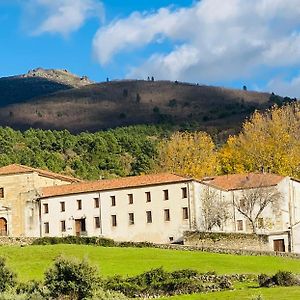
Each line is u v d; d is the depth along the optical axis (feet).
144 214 392.27
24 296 191.42
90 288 194.80
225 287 217.56
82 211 407.23
